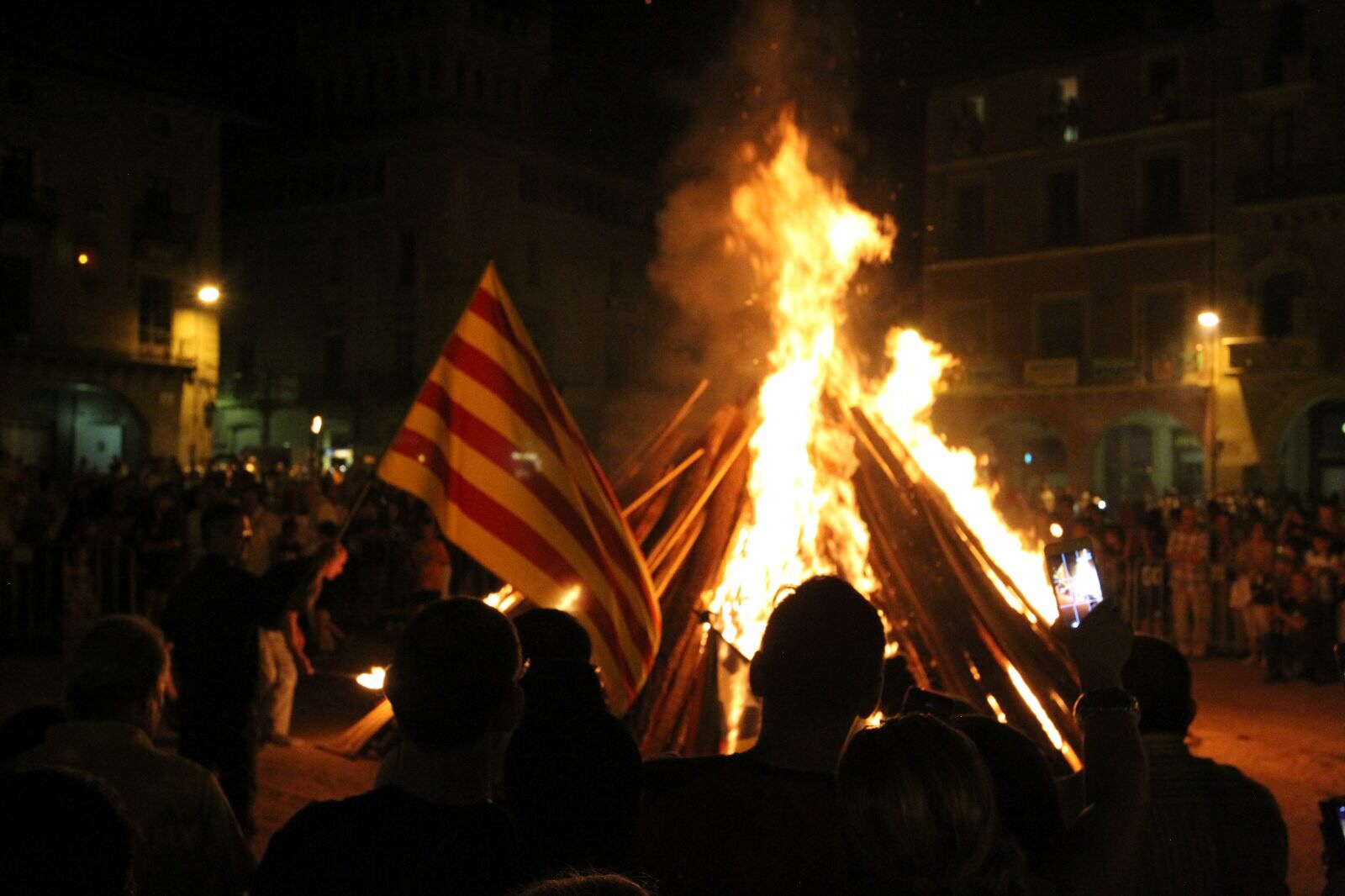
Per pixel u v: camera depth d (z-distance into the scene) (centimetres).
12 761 330
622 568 556
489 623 272
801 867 244
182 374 3797
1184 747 317
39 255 3478
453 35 4419
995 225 3691
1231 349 3172
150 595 1404
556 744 254
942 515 940
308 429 4684
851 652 256
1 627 1409
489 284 559
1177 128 3319
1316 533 1412
